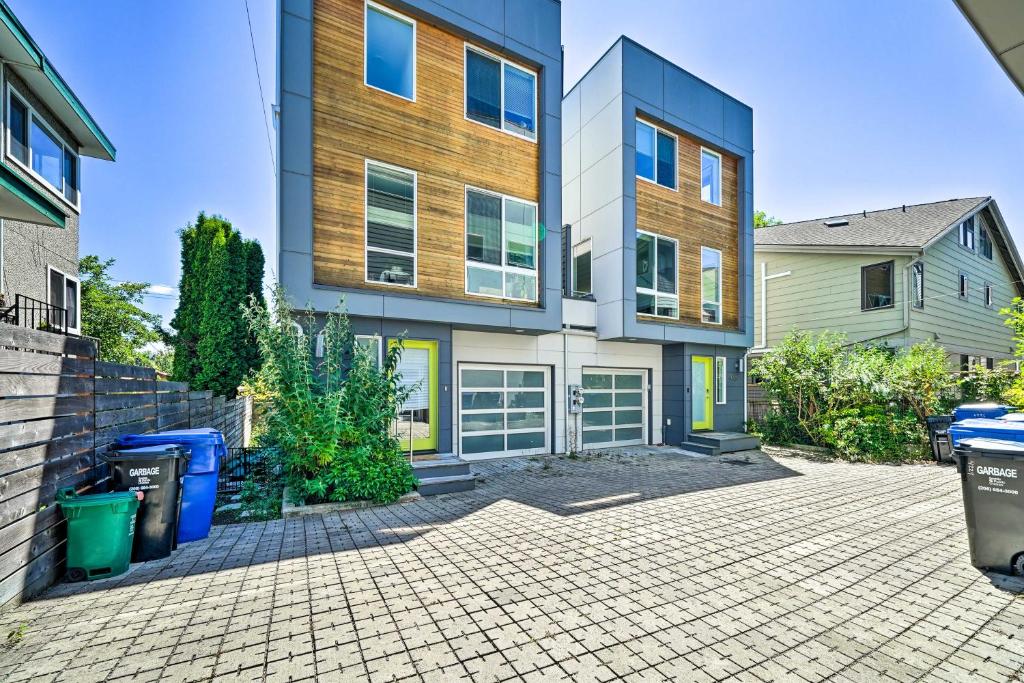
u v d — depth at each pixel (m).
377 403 6.68
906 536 5.02
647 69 11.04
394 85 7.99
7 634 3.01
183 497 4.82
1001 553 4.00
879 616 3.31
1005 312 10.43
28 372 3.44
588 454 10.49
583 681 2.56
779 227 19.92
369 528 5.29
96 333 17.31
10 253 8.09
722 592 3.67
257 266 12.22
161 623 3.17
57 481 3.82
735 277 12.94
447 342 8.52
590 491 7.07
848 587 3.78
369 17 7.79
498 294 8.95
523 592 3.66
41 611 3.32
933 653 2.86
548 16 9.48
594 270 11.36
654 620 3.23
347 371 7.39
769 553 4.52
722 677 2.60
